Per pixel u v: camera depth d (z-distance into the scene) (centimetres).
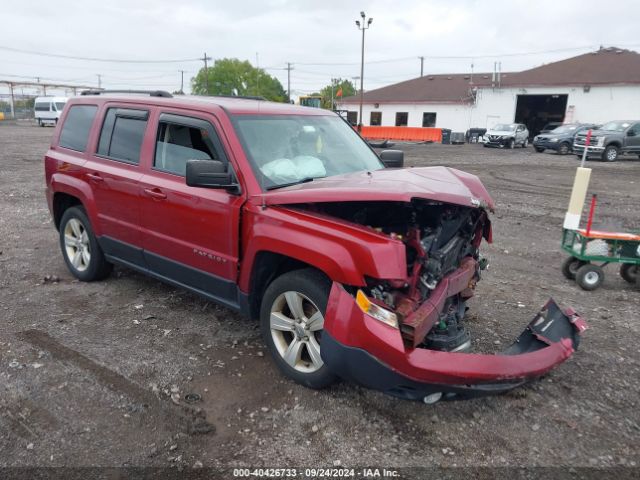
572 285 612
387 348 293
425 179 363
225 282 399
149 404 343
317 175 413
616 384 385
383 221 377
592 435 325
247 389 364
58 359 398
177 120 437
